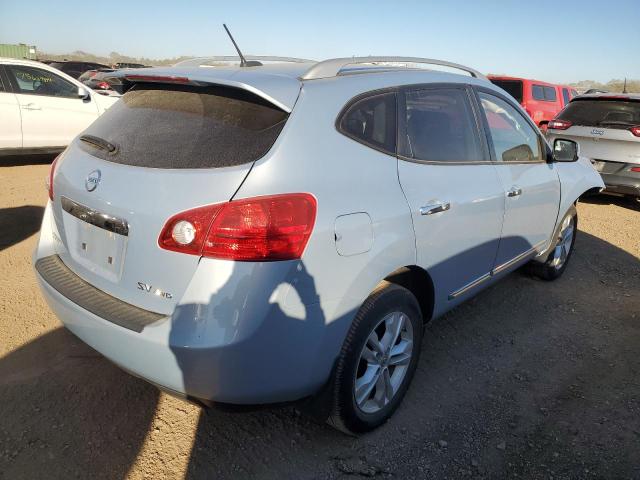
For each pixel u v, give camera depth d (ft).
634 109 23.53
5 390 9.06
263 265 6.28
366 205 7.38
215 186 6.34
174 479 7.43
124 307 6.93
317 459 7.96
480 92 10.91
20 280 13.48
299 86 7.30
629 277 16.25
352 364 7.54
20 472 7.36
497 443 8.48
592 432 8.84
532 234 12.67
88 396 9.05
